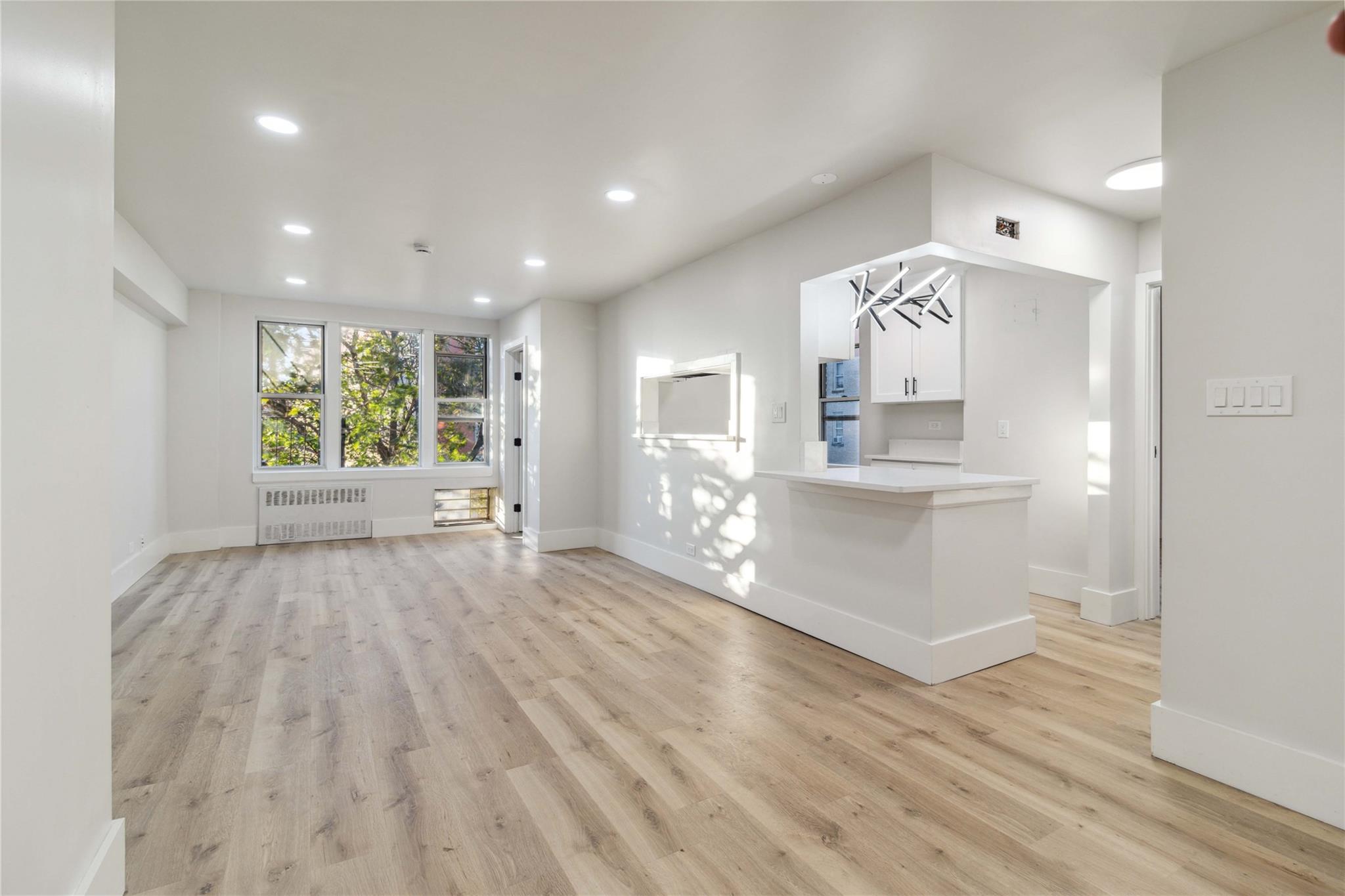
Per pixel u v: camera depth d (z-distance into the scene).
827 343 4.89
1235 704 1.98
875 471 3.51
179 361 5.55
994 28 1.93
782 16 1.87
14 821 1.02
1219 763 2.00
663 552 4.88
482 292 5.57
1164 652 2.15
